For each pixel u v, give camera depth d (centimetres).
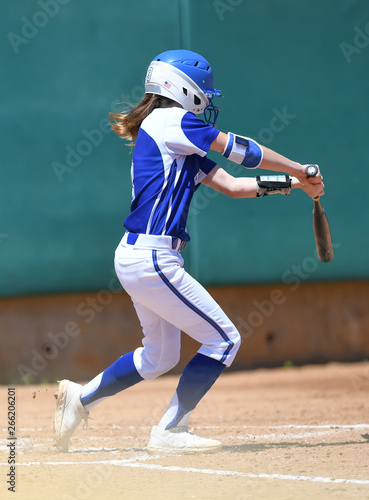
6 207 2630
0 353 2712
